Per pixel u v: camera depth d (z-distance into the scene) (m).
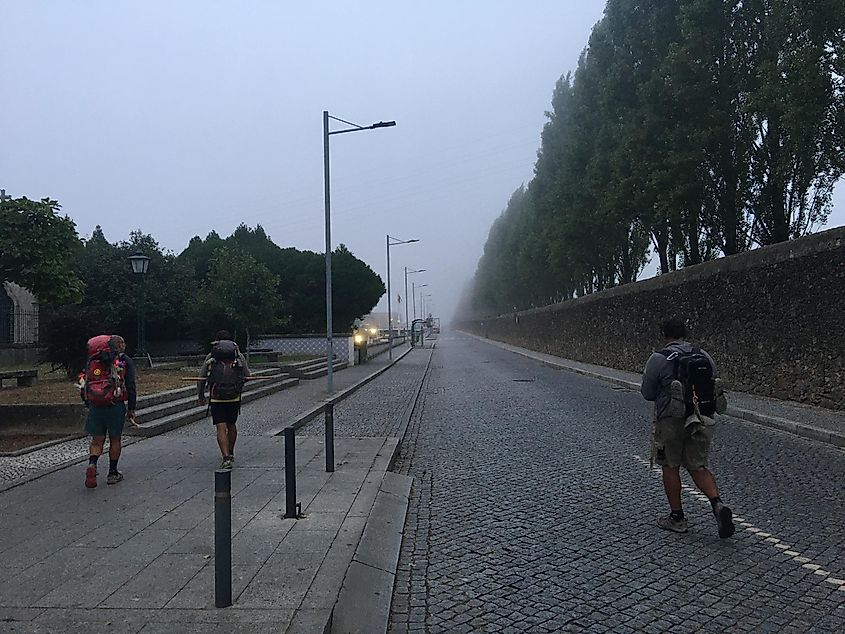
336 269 39.81
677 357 5.75
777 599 4.29
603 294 28.59
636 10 20.62
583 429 11.77
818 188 15.97
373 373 25.97
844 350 12.07
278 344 33.41
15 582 4.38
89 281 31.00
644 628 3.93
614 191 21.61
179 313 32.50
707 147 17.03
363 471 7.96
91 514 6.08
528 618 4.11
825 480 7.49
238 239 42.34
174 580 4.38
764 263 14.87
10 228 12.70
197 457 8.95
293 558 4.79
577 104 27.86
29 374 16.19
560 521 6.17
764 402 13.94
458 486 7.74
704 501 6.73
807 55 11.84
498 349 53.41
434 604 4.36
